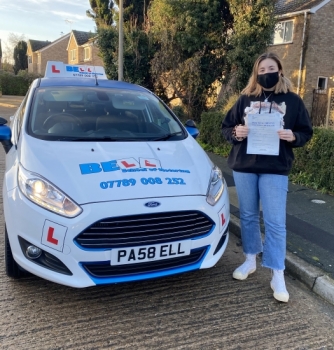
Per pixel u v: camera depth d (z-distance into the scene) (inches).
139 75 634.2
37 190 103.3
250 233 128.7
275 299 120.5
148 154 123.1
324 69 665.6
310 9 621.3
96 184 103.7
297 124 114.0
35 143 122.6
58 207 99.8
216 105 511.5
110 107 153.6
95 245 98.7
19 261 105.5
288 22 670.5
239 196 125.8
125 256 100.7
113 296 118.4
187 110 544.1
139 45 628.4
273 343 100.3
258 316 111.8
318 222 177.2
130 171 110.4
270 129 110.8
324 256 142.9
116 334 101.0
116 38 649.6
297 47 655.8
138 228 100.7
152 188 105.5
